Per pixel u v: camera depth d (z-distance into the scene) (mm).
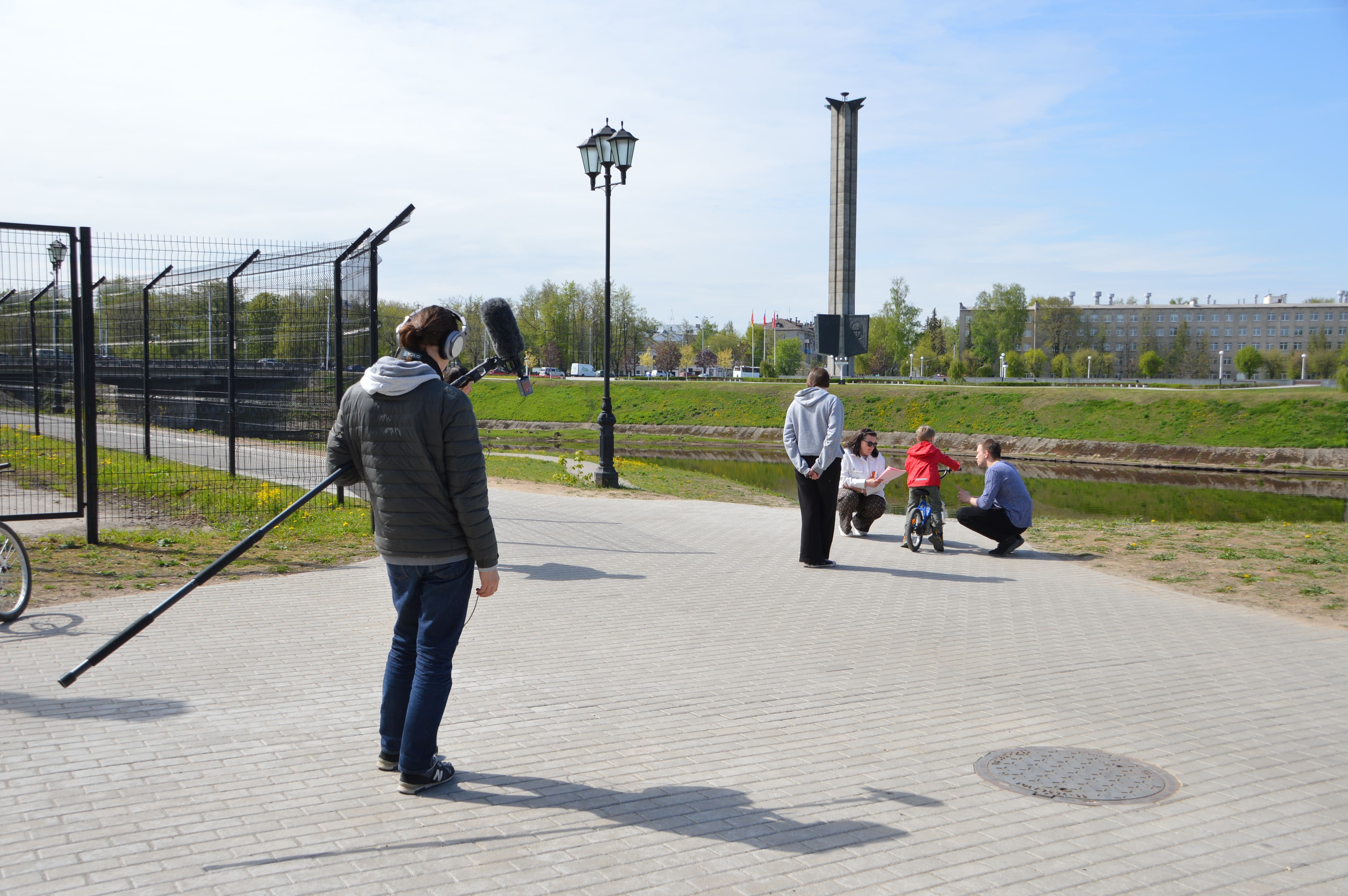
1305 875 3135
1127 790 3834
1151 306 145500
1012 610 7371
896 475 10578
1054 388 48219
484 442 38500
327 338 10430
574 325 106875
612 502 13969
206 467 12859
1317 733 4609
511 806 3510
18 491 11930
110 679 4875
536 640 5984
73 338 8531
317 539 9180
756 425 50000
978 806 3646
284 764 3850
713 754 4137
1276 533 12266
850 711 4797
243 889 2840
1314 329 142000
